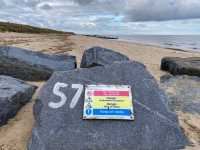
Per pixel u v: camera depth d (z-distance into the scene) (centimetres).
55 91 412
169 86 626
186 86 620
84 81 427
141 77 433
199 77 747
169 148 353
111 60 724
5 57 717
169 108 400
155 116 383
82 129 365
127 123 373
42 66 742
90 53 750
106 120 376
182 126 434
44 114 383
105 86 413
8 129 413
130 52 1555
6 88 471
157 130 368
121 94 402
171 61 877
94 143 352
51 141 354
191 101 537
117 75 435
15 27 4456
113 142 353
